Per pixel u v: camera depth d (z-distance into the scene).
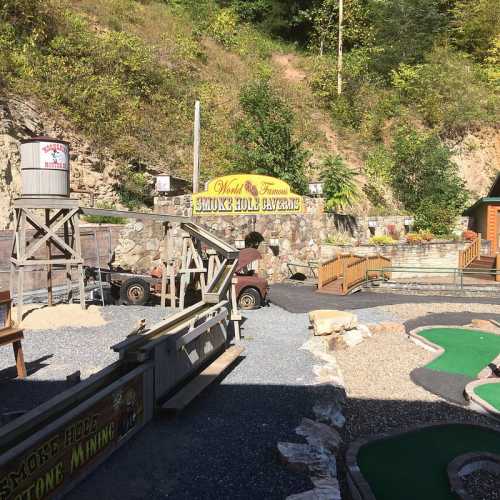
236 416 6.57
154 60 26.38
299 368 8.72
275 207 20.14
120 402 5.37
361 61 37.56
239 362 9.04
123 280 13.77
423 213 28.91
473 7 42.72
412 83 37.72
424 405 8.10
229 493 4.72
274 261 20.20
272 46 40.28
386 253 23.36
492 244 26.81
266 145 24.08
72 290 13.40
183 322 7.58
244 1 42.22
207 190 18.61
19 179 16.06
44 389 6.93
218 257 12.55
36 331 9.96
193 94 27.17
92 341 9.34
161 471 5.04
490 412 7.64
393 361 10.42
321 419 6.61
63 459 4.32
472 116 35.91
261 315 13.86
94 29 25.70
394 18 40.16
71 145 18.53
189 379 7.80
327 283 19.20
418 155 30.45
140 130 22.41
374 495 5.28
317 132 31.89
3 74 17.66
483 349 11.23
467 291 18.64
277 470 5.19
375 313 14.96
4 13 19.83
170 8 35.41
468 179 35.03
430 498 5.25
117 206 19.20
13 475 3.64
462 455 6.11
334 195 24.48
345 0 39.50
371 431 7.04
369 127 34.44
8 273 13.29
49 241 11.48
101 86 21.02
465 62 40.75
